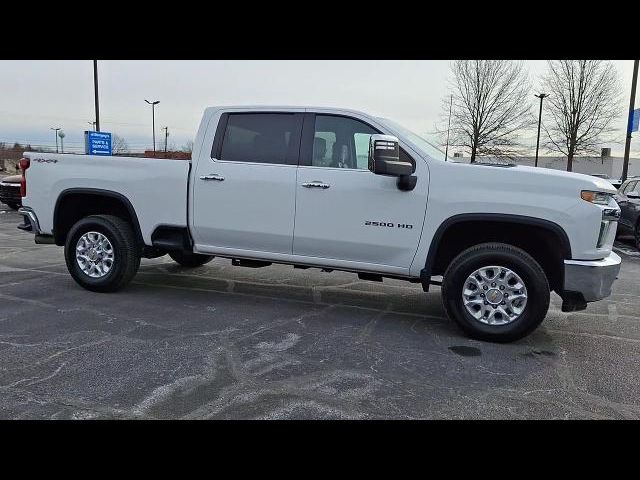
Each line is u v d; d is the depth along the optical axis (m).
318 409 3.26
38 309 5.29
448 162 4.72
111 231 5.80
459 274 4.65
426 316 5.52
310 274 7.61
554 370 4.04
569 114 29.16
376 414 3.22
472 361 4.18
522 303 4.52
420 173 4.71
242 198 5.26
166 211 5.61
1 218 13.81
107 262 5.94
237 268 7.91
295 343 4.50
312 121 5.12
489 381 3.79
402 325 5.15
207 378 3.68
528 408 3.37
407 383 3.71
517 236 4.81
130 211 5.76
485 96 31.84
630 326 5.38
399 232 4.79
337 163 5.02
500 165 4.90
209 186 5.38
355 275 7.61
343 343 4.54
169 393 3.42
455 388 3.64
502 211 4.50
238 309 5.56
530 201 4.43
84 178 5.91
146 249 5.91
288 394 3.46
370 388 3.60
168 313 5.30
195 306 5.61
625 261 9.91
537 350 4.50
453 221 4.61
